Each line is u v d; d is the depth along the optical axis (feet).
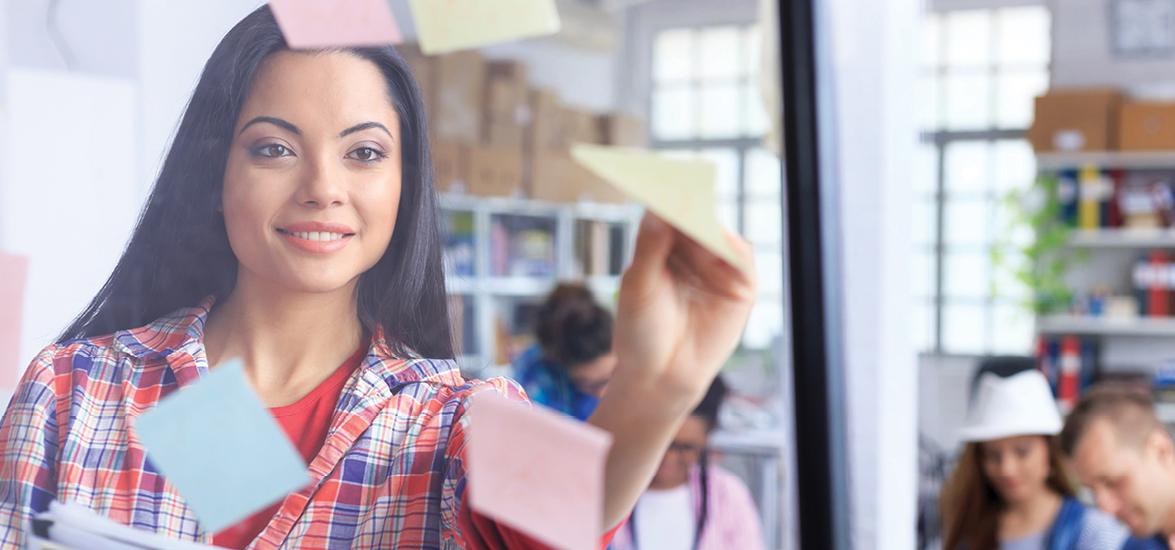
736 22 16.71
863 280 4.49
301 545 2.30
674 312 1.96
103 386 2.50
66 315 3.15
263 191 2.44
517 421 1.77
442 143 11.67
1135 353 18.31
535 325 7.24
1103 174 18.44
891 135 4.48
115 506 2.41
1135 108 18.03
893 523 4.46
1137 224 18.17
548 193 13.07
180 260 2.49
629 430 1.99
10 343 2.95
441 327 2.52
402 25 3.28
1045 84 19.72
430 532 2.32
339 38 2.12
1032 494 7.61
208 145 2.48
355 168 2.45
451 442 2.34
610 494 2.00
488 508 1.78
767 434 10.34
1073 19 19.52
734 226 15.12
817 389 3.67
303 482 2.11
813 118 3.65
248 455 2.10
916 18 4.59
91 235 3.20
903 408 4.56
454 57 11.79
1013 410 7.72
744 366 11.87
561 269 12.95
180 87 3.09
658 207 1.69
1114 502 7.47
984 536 7.70
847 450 3.74
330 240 2.43
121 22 3.15
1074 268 18.86
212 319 2.49
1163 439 7.57
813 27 3.64
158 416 2.10
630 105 15.47
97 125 3.18
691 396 1.97
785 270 3.69
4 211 3.19
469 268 12.09
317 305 2.41
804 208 3.66
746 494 7.30
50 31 3.25
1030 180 19.58
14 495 2.43
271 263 2.45
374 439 2.34
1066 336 18.45
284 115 2.44
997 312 19.02
